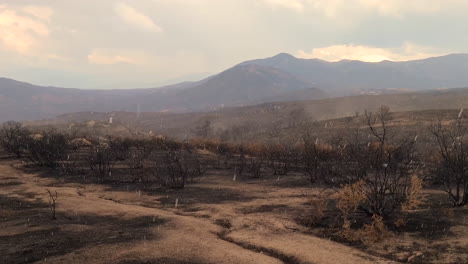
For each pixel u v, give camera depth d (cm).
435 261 584
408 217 810
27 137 2136
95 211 941
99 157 1655
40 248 648
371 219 805
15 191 1220
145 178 1470
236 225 825
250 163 1948
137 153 2238
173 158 1808
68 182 1406
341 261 599
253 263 595
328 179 1327
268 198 1098
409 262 592
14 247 652
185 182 1408
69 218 870
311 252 643
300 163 1877
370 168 1306
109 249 647
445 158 995
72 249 645
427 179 1187
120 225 815
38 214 903
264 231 779
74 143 2584
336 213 873
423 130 3431
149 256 616
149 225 813
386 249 653
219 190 1241
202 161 2064
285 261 626
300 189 1234
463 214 815
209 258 614
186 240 705
